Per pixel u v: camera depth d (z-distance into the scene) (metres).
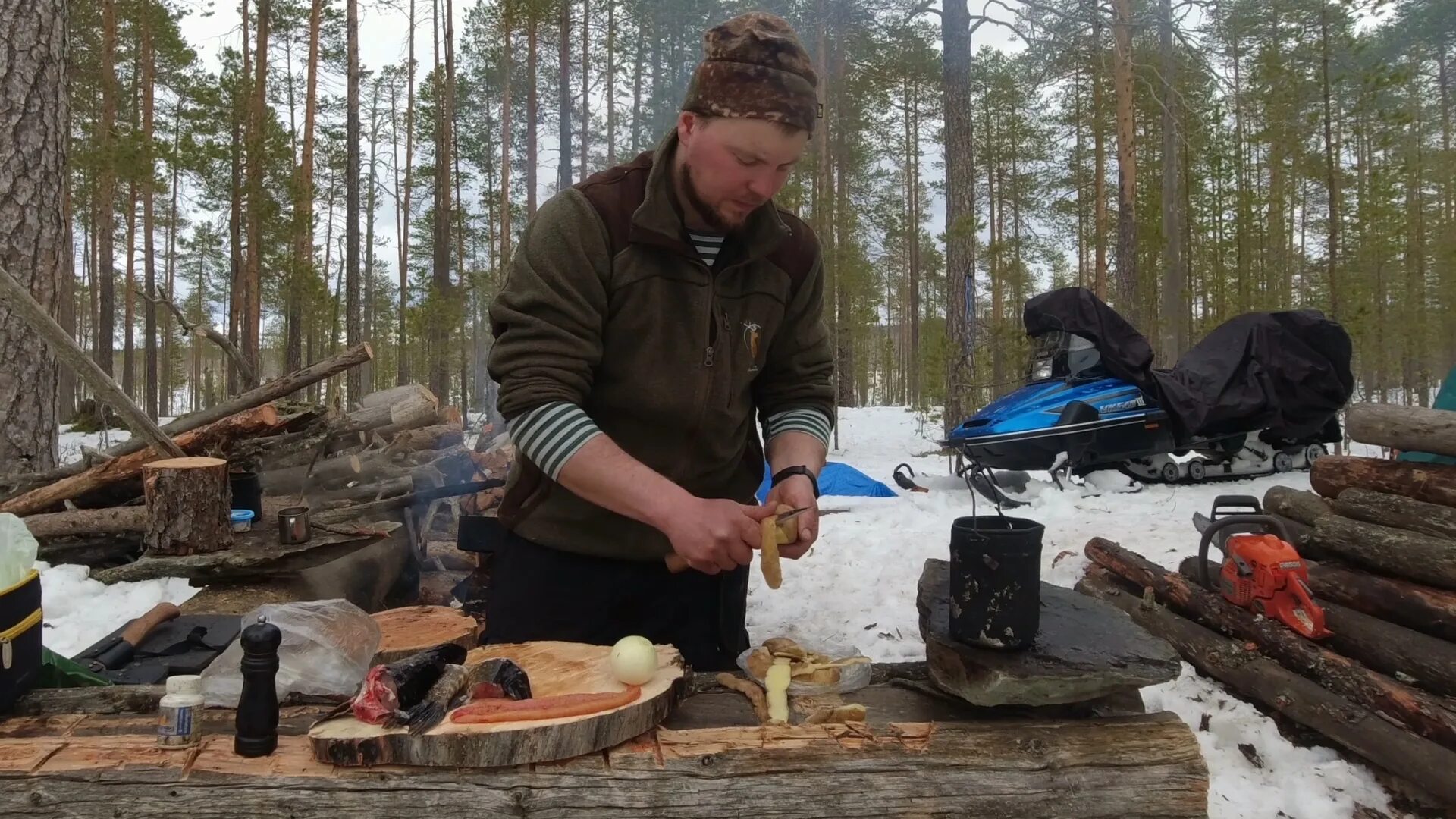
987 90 29.33
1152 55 16.16
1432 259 15.88
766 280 2.08
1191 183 14.31
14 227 5.77
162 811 1.42
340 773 1.45
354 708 1.53
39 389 5.89
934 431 14.88
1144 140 18.73
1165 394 7.12
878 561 5.40
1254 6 12.38
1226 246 12.26
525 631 2.20
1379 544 3.25
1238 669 3.23
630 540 2.14
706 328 1.98
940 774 1.50
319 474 6.02
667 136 1.91
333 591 4.36
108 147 16.50
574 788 1.44
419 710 1.50
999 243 12.55
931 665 1.73
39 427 5.89
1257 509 3.88
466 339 21.39
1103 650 1.66
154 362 25.06
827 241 16.36
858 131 28.41
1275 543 3.34
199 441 4.99
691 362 1.99
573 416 1.80
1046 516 6.24
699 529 1.68
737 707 1.76
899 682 1.85
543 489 2.16
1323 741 2.96
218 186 23.09
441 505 6.18
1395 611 3.03
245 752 1.50
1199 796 1.52
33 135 5.85
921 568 5.15
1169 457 7.38
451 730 1.45
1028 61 13.70
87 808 1.43
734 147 1.69
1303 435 7.64
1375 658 2.95
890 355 38.38
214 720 1.73
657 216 1.87
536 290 1.85
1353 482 3.84
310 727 1.60
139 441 5.28
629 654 1.66
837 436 13.24
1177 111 13.73
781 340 2.24
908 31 14.72
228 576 4.23
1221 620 3.44
